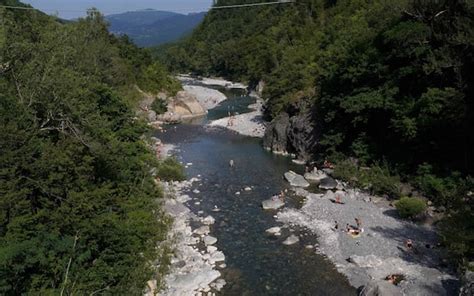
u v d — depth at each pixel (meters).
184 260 28.67
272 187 43.91
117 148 28.34
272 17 150.25
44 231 19.77
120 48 87.19
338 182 44.19
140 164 34.34
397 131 42.50
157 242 29.64
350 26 76.50
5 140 20.33
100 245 22.44
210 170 49.97
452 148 39.56
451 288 24.41
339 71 50.22
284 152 57.22
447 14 42.28
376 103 44.47
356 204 38.19
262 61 113.50
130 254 24.09
